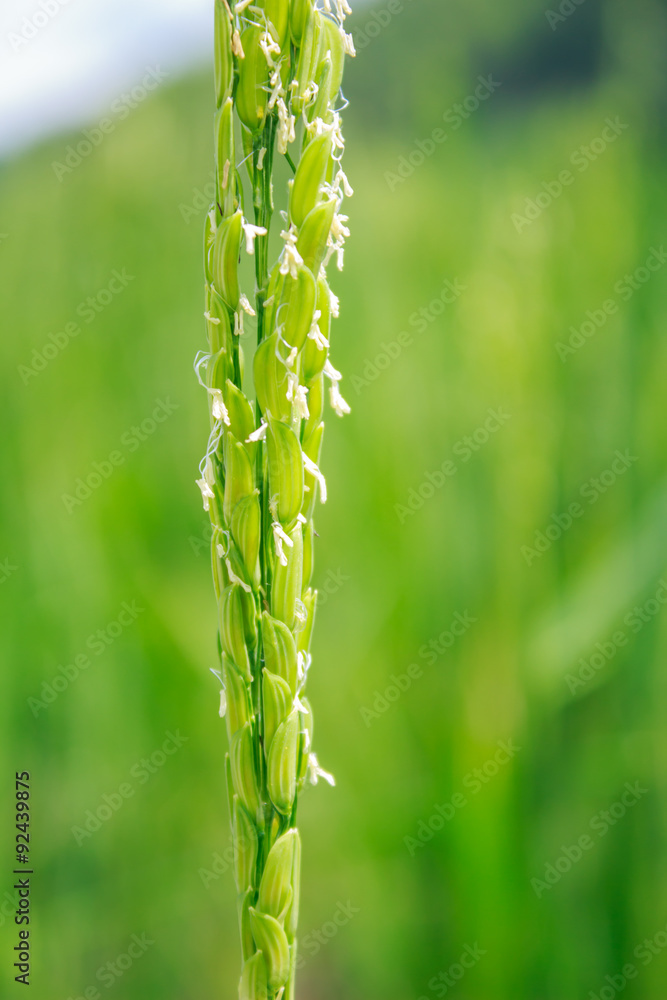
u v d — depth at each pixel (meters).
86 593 0.60
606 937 0.45
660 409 0.50
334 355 0.68
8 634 0.59
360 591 0.59
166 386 0.68
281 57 0.28
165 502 0.65
